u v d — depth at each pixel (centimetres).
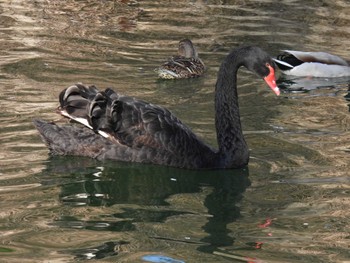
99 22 2381
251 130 1549
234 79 1380
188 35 2294
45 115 1577
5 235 1059
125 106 1362
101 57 2044
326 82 1988
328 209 1173
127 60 2034
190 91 1812
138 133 1354
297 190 1248
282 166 1359
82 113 1327
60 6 2545
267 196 1232
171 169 1354
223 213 1164
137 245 1035
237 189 1266
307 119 1630
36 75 1861
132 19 2433
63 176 1291
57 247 1023
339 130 1553
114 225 1109
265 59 1375
